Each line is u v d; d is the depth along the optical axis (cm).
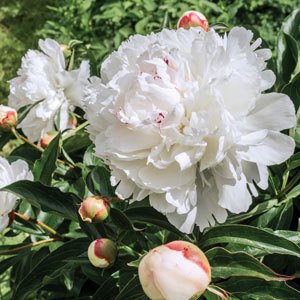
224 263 35
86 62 55
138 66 33
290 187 44
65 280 45
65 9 140
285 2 121
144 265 32
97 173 47
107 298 41
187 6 119
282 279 33
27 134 57
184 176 33
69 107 57
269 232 35
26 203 50
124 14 125
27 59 56
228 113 31
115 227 43
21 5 166
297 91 42
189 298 31
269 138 33
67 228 51
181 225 33
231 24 119
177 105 31
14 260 50
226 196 33
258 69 33
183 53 34
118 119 34
